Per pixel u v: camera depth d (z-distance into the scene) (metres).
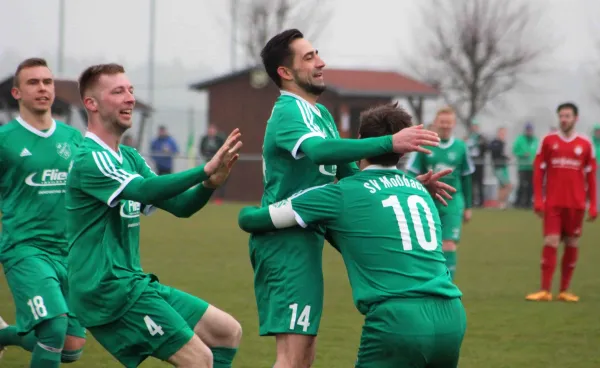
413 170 29.20
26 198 16.86
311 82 14.48
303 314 14.20
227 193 80.94
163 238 46.06
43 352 15.77
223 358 14.38
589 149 28.89
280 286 14.32
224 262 36.50
